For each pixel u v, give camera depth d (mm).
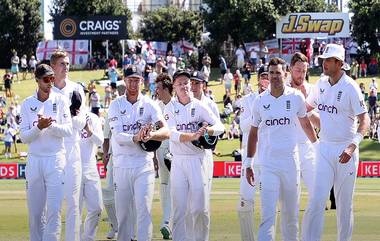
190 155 10102
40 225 9656
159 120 9977
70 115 9648
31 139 9359
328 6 56188
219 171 24922
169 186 11492
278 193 9219
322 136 9602
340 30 49531
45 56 53500
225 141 32219
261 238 9078
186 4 68625
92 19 52969
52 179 9398
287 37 50219
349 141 9492
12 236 11680
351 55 50219
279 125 9219
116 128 9938
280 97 9258
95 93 32531
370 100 33156
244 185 10453
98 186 10898
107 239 11641
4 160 29703
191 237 10383
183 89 10234
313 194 9492
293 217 9422
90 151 10852
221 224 12898
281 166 9203
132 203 10102
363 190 19188
